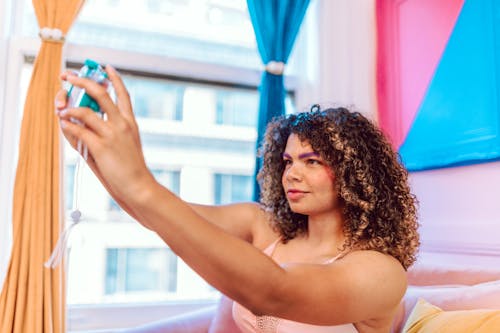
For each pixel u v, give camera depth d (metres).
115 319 1.69
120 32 1.79
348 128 0.89
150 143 1.80
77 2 1.57
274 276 0.47
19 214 1.42
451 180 1.39
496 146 1.19
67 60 1.67
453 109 1.36
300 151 0.89
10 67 1.60
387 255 0.79
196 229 0.43
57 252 0.46
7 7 1.62
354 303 0.61
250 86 1.94
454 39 1.38
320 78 1.92
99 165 0.40
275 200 1.06
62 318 1.43
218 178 1.87
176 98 1.85
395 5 1.70
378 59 1.75
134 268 1.77
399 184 0.91
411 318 1.00
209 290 1.86
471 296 0.99
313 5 2.01
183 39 1.87
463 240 1.32
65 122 0.39
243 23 1.97
